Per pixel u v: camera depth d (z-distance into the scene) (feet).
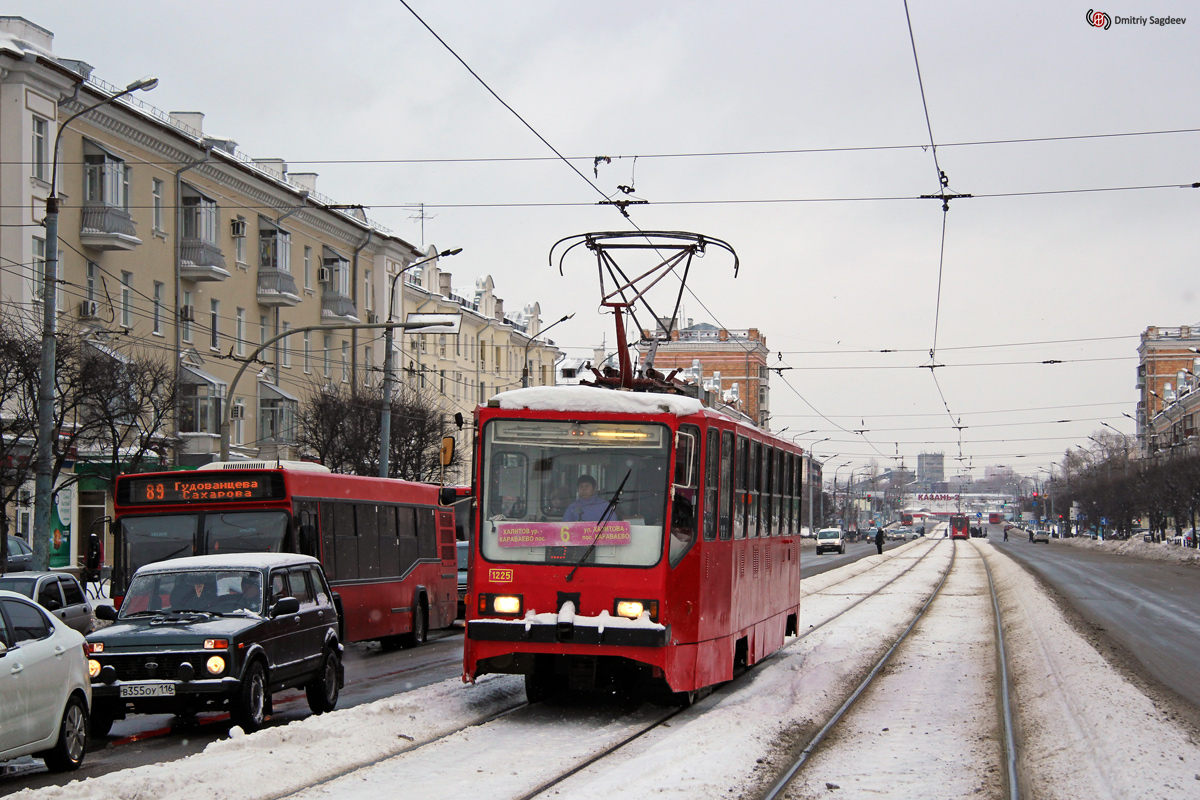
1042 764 34.71
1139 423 403.75
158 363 115.65
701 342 353.72
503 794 29.60
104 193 120.57
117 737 41.83
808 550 291.58
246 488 60.23
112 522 60.49
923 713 44.75
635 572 41.73
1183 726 40.68
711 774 31.83
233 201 151.02
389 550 75.46
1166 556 216.54
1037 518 559.38
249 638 40.93
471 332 242.17
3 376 90.02
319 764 32.86
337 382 171.83
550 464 43.14
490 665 42.37
